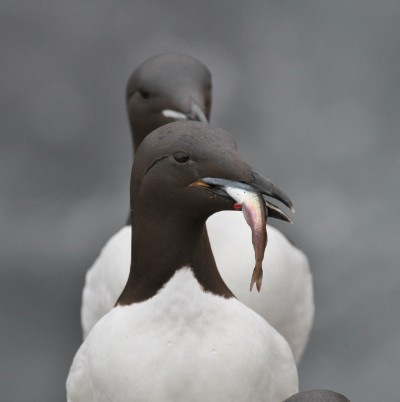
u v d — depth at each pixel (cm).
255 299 980
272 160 1759
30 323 1619
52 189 1756
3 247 1677
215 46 1930
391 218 1673
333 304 1600
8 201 1734
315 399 745
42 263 1664
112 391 759
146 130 1078
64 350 1595
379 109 1842
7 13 1977
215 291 761
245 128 1816
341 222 1661
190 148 728
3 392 1545
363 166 1745
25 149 1816
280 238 1030
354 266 1627
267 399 780
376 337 1576
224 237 965
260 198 711
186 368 751
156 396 752
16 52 1930
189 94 1056
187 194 730
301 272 1056
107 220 1711
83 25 1966
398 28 1969
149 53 1930
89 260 1667
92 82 1897
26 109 1859
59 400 1545
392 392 1530
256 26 1955
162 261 748
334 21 1972
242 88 1864
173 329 753
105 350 761
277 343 791
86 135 1833
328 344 1570
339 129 1803
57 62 1920
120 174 1781
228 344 755
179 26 1956
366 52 1930
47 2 1991
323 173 1736
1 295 1639
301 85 1873
